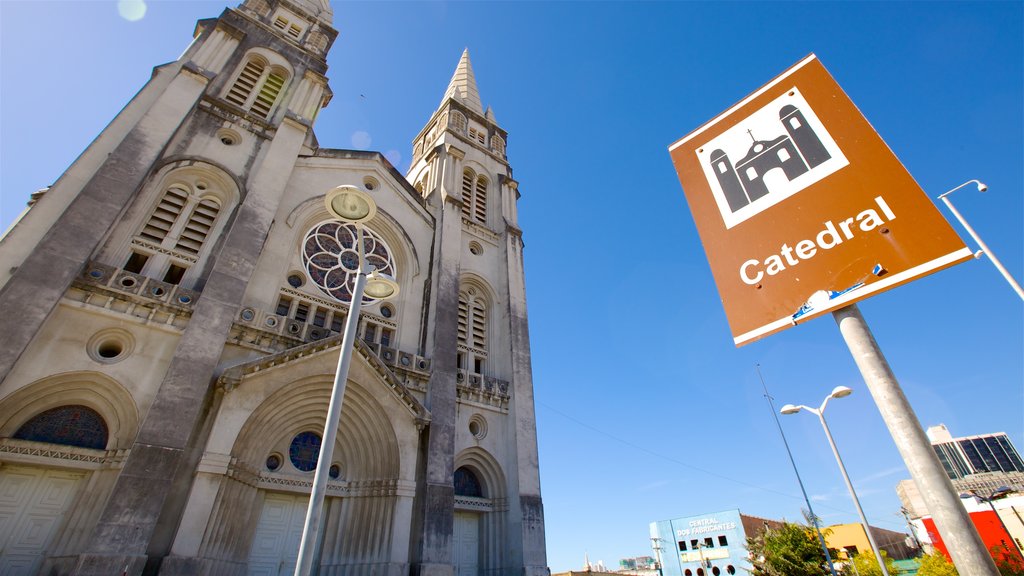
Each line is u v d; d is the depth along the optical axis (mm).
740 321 7469
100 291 16562
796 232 7430
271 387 17828
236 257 19641
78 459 14773
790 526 37500
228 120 24000
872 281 6379
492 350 28141
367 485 19188
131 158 19250
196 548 14312
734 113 9320
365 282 12531
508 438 24953
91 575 12516
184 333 17031
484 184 36688
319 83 29359
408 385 22375
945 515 5020
